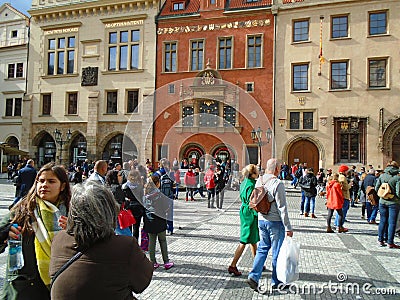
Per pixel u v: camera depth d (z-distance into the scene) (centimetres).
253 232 554
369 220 1127
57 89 3038
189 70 2686
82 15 2991
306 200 1301
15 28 3269
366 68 2333
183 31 2716
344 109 2359
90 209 189
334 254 711
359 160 2316
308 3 2447
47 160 3080
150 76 2780
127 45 2862
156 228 580
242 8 2595
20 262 243
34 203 259
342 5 2392
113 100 2892
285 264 457
